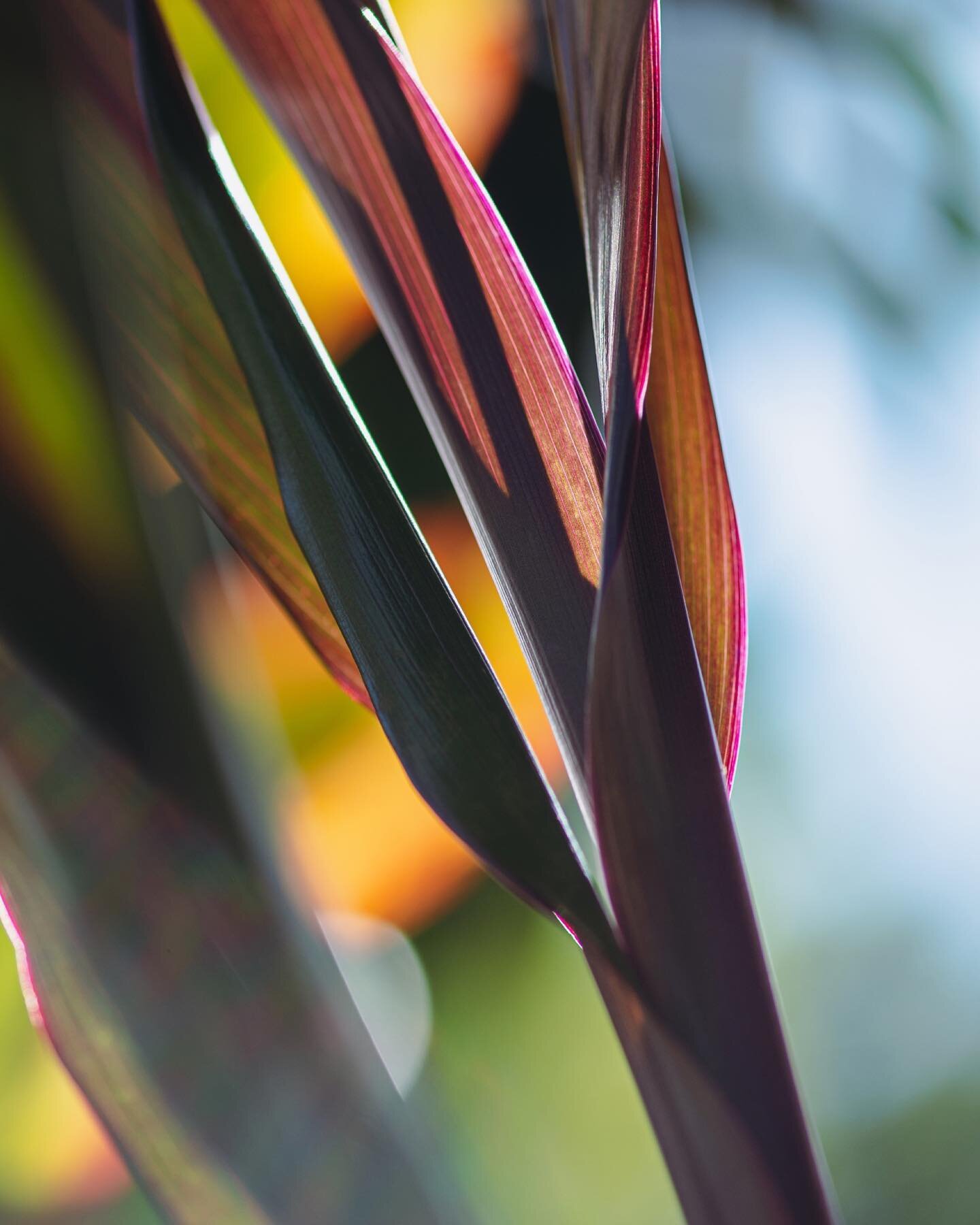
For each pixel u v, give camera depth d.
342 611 0.51
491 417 0.53
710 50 1.46
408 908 0.96
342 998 0.52
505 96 0.95
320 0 0.52
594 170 0.51
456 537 0.89
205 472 0.53
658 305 0.54
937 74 1.45
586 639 0.53
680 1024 0.51
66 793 0.51
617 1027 0.52
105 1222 0.65
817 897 2.13
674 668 0.51
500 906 1.22
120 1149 0.51
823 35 1.43
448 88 0.93
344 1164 0.51
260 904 0.52
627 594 0.50
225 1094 0.51
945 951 2.06
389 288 0.53
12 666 0.51
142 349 0.52
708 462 0.54
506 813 0.51
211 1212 0.51
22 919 0.51
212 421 0.53
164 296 0.52
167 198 0.51
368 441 0.52
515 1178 1.23
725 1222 0.52
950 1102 1.82
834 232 1.58
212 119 0.69
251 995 0.52
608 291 0.51
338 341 0.82
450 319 0.53
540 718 0.92
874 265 1.60
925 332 1.66
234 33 0.52
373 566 0.51
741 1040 0.51
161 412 0.52
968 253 1.56
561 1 0.51
